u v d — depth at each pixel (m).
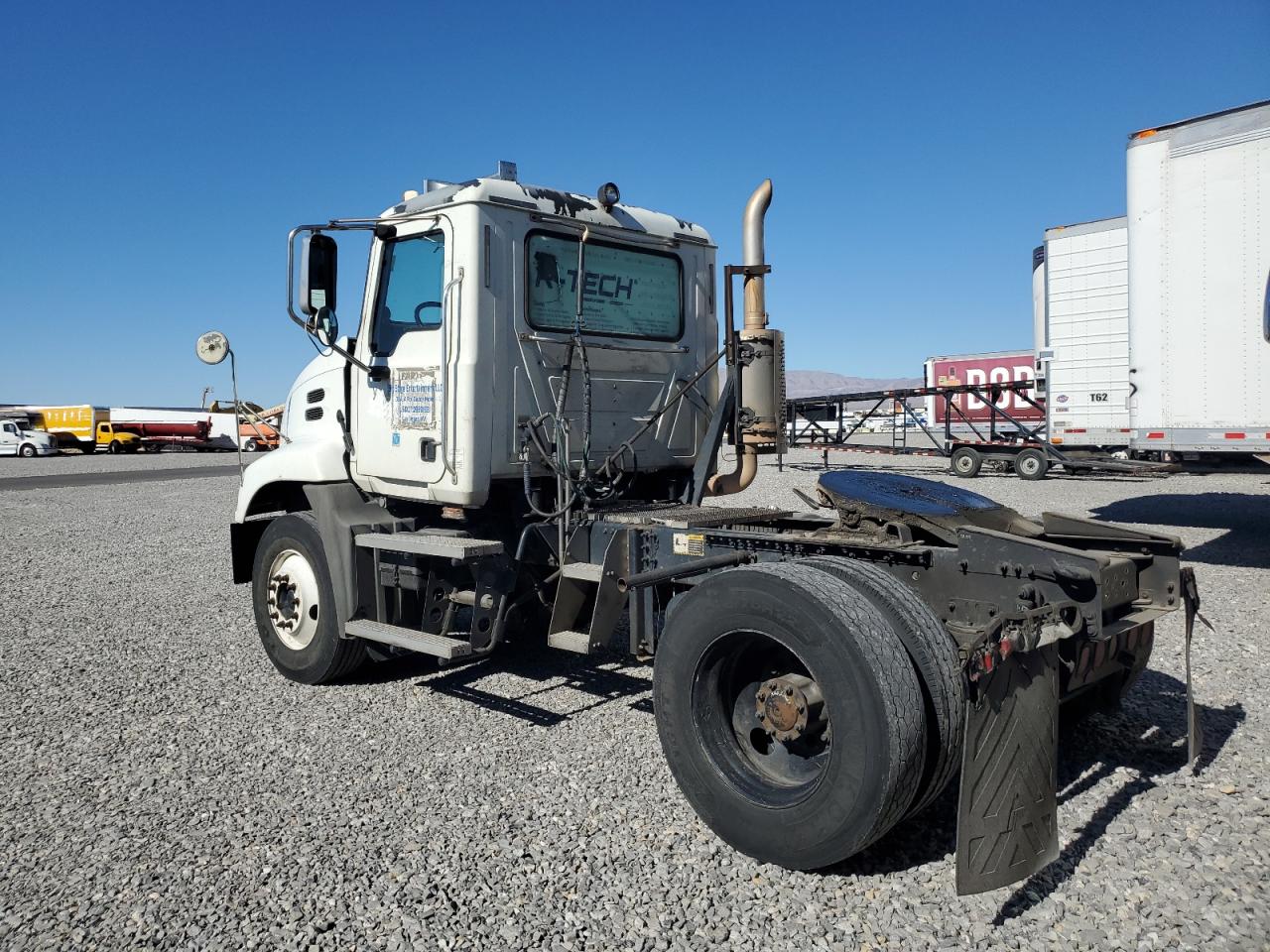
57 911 2.95
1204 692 4.96
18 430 50.44
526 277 4.73
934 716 2.96
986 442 20.66
